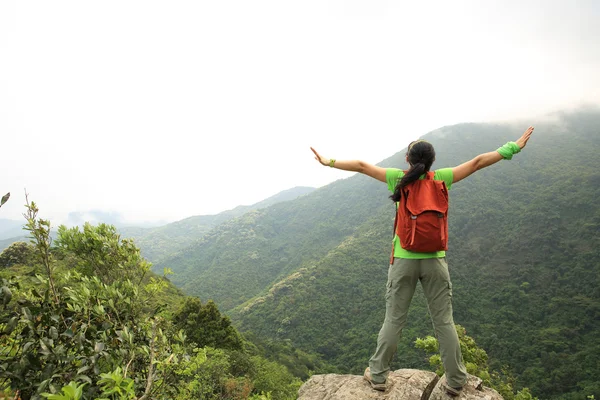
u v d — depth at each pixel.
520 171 139.75
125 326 2.43
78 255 3.08
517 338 58.53
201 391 9.39
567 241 85.69
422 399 2.53
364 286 85.88
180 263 158.38
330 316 77.19
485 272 85.56
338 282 88.56
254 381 21.81
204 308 26.19
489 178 136.12
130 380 1.59
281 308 80.75
